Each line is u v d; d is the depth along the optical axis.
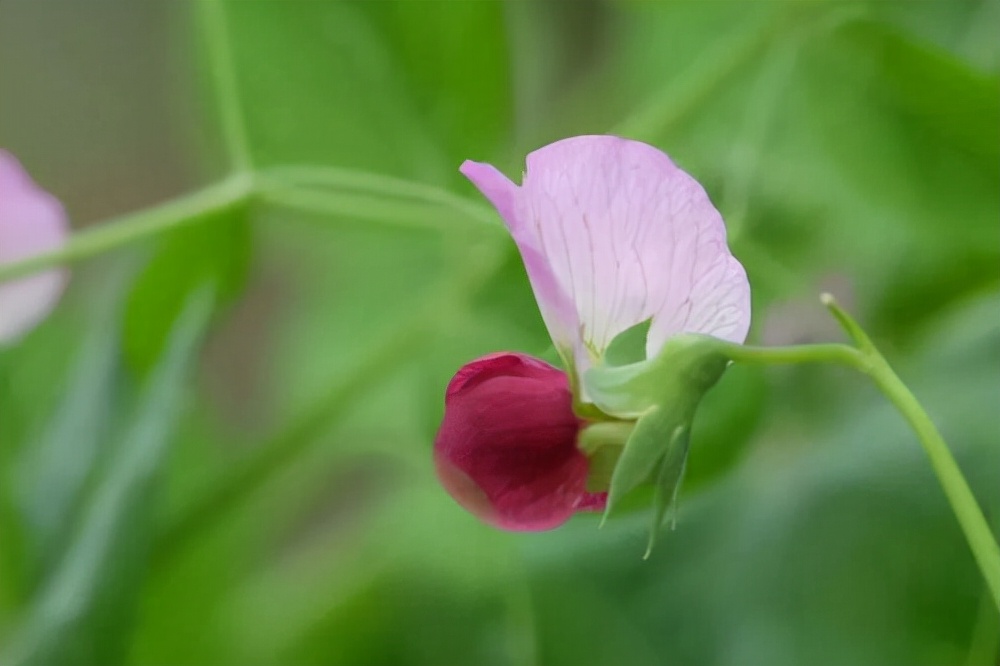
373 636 0.36
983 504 0.33
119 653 0.33
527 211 0.28
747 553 0.34
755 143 0.35
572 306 0.29
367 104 0.35
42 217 0.34
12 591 0.34
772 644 0.33
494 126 0.35
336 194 0.34
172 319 0.35
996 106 0.33
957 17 0.35
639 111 0.36
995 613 0.33
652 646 0.34
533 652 0.34
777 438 0.36
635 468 0.29
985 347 0.35
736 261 0.29
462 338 0.36
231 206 0.34
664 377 0.29
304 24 0.35
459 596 0.36
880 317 0.35
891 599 0.33
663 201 0.29
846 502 0.34
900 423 0.34
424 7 0.35
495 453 0.29
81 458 0.34
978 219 0.34
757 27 0.35
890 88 0.34
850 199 0.36
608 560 0.34
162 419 0.33
